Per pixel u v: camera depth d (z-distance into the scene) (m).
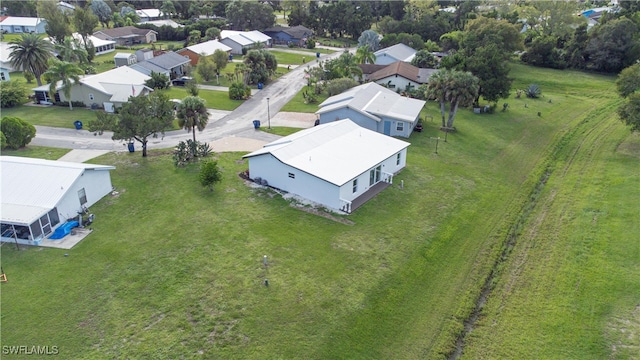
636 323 22.69
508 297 25.31
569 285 25.91
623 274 26.39
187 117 42.31
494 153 47.16
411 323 23.03
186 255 27.73
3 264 26.62
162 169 40.50
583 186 39.25
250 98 67.75
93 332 21.70
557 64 93.06
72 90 59.25
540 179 41.59
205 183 35.53
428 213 33.81
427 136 51.19
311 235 30.17
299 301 23.92
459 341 22.31
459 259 28.58
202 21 133.75
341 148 38.59
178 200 34.78
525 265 28.22
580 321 23.05
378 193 36.62
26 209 29.05
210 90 72.06
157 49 107.19
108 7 131.75
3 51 78.06
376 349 21.30
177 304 23.56
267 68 79.56
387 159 38.72
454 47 99.56
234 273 26.05
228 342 21.20
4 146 44.03
